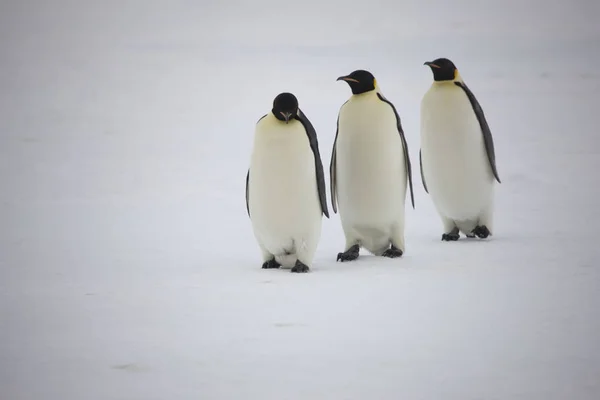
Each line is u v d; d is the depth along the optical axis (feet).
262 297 73.72
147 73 424.05
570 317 65.21
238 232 111.24
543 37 489.67
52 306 72.23
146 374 55.16
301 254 84.69
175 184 153.28
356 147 88.33
